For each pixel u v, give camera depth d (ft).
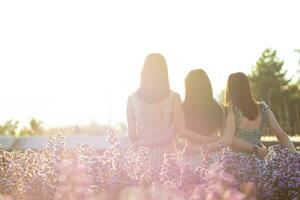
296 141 36.96
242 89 20.76
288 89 223.10
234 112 20.93
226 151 15.93
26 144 35.53
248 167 15.74
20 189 14.60
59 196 13.41
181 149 23.47
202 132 21.75
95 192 14.51
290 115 219.00
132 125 20.98
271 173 15.78
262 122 21.12
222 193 12.64
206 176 14.21
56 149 16.24
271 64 223.30
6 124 121.19
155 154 20.81
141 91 20.81
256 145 20.97
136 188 14.74
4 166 16.51
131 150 16.08
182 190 14.43
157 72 20.52
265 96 221.66
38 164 15.75
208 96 21.88
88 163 15.11
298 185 15.19
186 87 22.03
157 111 20.72
